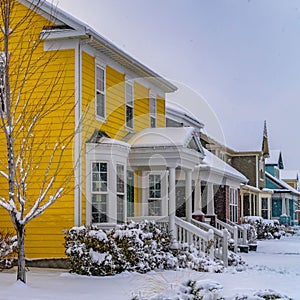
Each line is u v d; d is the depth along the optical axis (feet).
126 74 61.11
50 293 35.60
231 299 24.98
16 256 51.08
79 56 50.96
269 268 54.80
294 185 206.59
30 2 51.49
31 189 50.67
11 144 38.45
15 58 51.19
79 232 45.73
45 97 50.83
